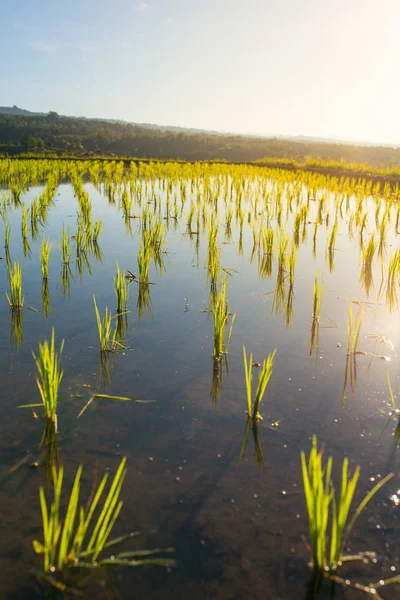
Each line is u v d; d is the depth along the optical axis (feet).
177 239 38.04
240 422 13.60
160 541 9.53
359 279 27.35
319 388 15.44
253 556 9.25
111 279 26.81
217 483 11.17
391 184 72.74
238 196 54.80
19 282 21.70
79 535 8.73
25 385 15.26
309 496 8.68
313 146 333.01
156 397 14.80
